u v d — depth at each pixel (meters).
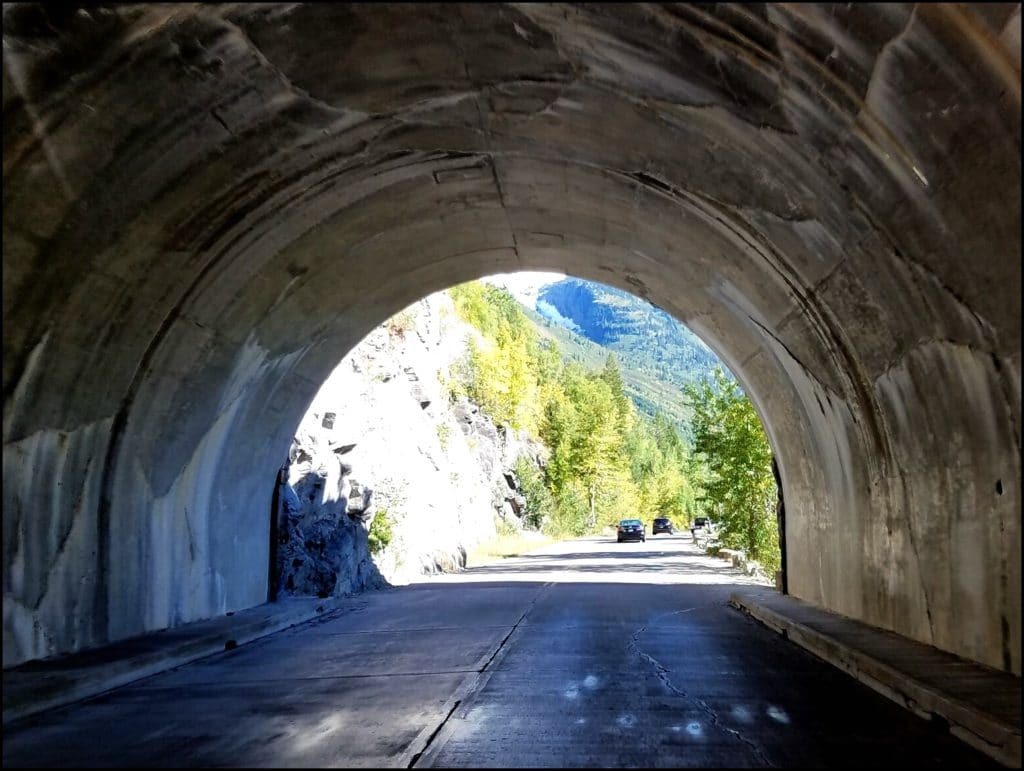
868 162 7.07
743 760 5.70
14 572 8.74
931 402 8.49
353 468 23.64
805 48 6.44
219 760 5.80
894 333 8.70
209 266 10.31
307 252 12.05
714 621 13.30
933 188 6.56
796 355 12.03
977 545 7.98
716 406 29.30
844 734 6.37
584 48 7.81
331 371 16.61
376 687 8.39
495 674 8.91
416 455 32.09
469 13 7.37
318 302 13.71
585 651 10.32
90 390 9.58
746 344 14.42
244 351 12.62
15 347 8.28
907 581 9.76
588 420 87.50
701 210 10.68
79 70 6.83
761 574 23.41
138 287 9.45
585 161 10.63
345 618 14.93
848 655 8.86
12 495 8.70
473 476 50.75
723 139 8.54
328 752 5.96
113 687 8.70
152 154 8.09
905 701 7.24
